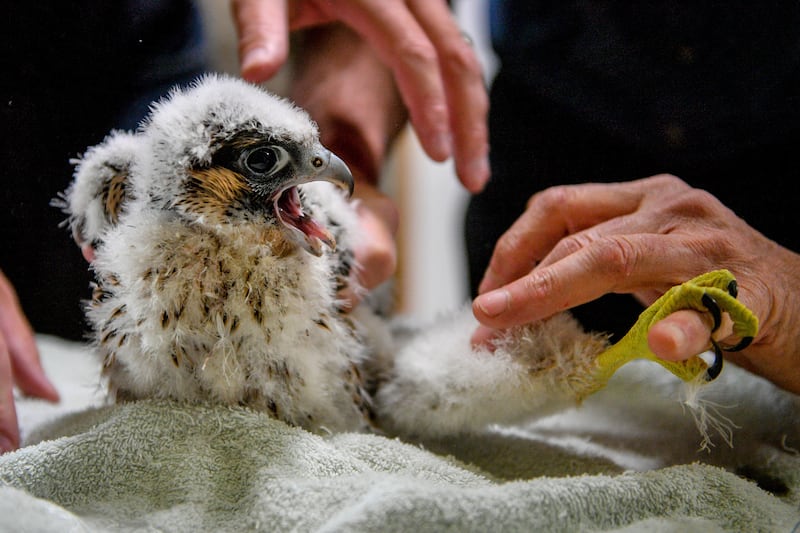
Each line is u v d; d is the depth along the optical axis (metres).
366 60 1.56
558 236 1.32
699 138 1.57
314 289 1.05
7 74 1.30
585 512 0.80
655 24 1.59
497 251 1.35
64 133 1.30
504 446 1.19
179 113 1.03
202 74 1.24
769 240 1.18
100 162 1.10
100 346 1.08
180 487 0.88
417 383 1.21
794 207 1.38
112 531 0.81
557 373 1.12
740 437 1.12
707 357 1.16
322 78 1.50
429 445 1.23
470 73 1.61
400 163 1.81
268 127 0.99
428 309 1.81
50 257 1.46
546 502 0.77
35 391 1.46
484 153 1.67
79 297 1.42
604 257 1.05
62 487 0.88
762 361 1.13
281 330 1.01
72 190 1.15
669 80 1.60
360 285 1.26
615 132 1.72
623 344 1.03
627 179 1.75
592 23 1.70
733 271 1.07
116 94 1.30
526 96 1.96
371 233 1.31
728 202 1.47
